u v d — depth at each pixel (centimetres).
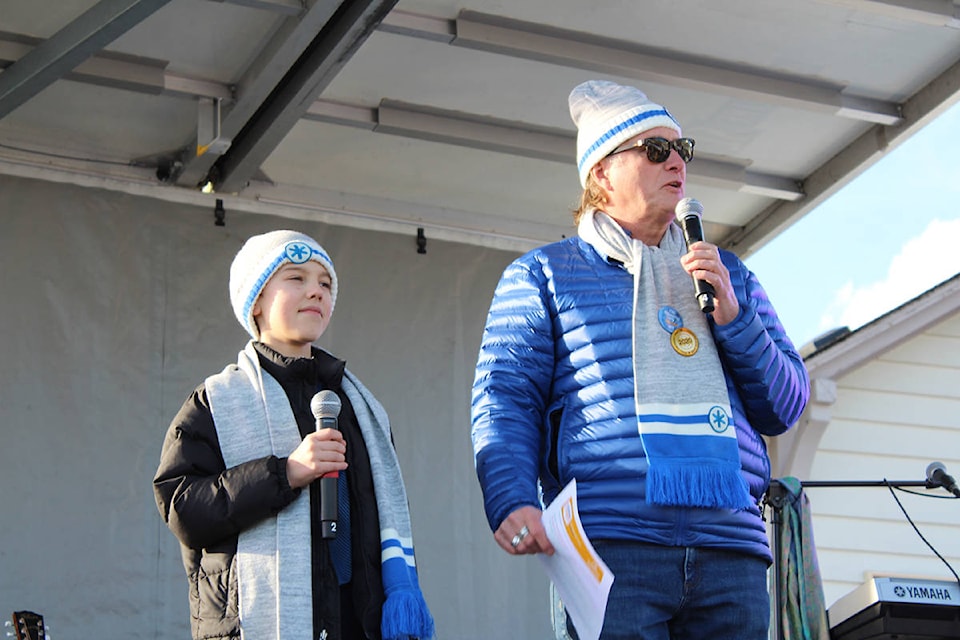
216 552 267
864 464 741
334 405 277
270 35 475
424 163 573
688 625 276
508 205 609
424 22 486
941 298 739
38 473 487
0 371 494
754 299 311
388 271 584
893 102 553
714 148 582
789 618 452
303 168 568
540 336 295
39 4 452
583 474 278
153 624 484
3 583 471
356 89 527
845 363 722
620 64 512
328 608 263
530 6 486
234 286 302
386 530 281
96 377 506
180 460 272
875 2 481
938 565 732
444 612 537
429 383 571
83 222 524
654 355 285
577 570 259
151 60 490
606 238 303
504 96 536
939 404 759
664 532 270
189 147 536
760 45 516
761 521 284
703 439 277
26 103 503
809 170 597
